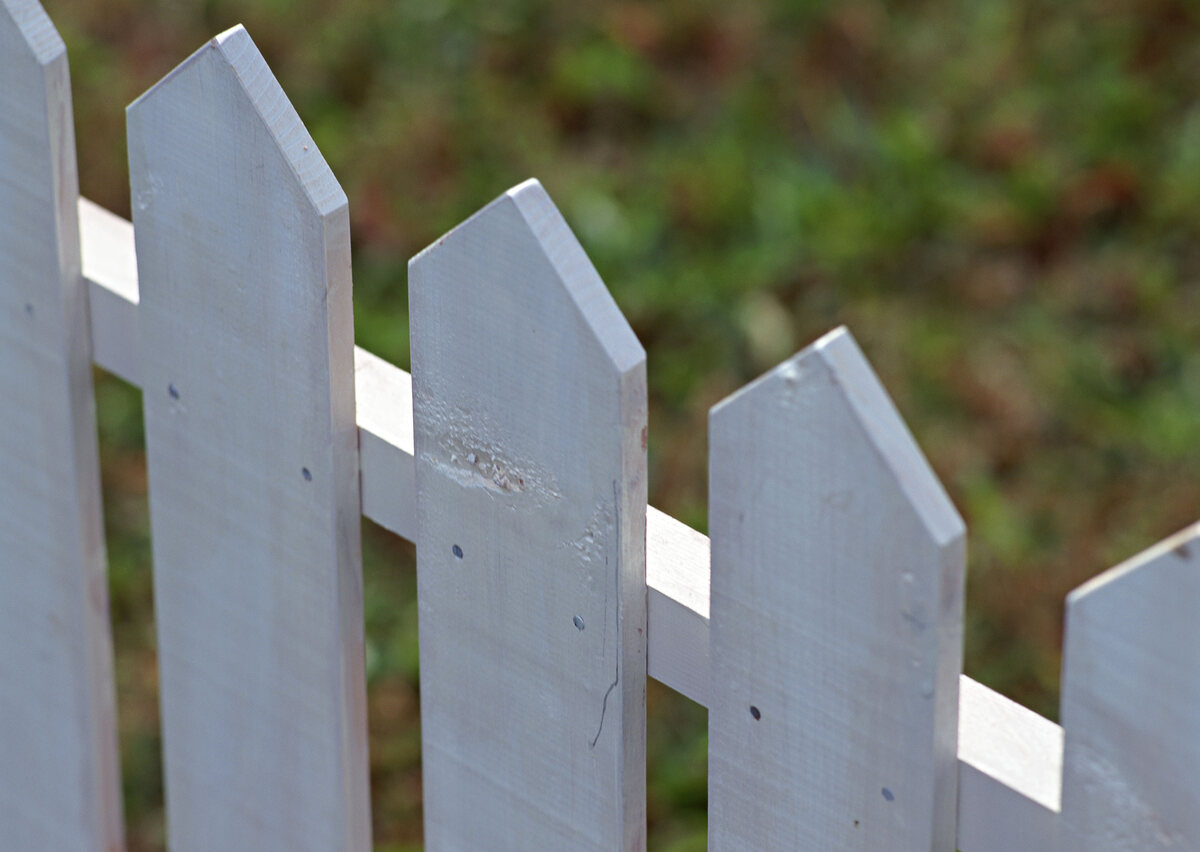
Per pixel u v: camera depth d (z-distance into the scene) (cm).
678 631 123
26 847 199
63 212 158
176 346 151
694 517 308
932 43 429
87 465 170
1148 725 98
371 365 147
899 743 109
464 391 127
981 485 313
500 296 121
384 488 142
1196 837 98
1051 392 334
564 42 429
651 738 272
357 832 160
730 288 357
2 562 183
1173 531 303
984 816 110
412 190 384
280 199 134
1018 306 355
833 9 434
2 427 175
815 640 112
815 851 119
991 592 292
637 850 134
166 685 172
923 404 332
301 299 136
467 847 147
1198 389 334
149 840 259
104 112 399
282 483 147
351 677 152
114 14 432
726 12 434
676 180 386
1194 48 420
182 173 142
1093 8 432
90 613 176
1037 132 397
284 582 152
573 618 127
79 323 163
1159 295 355
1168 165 386
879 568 106
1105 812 102
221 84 134
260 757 164
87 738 182
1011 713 112
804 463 108
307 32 428
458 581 136
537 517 126
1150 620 96
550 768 135
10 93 155
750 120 405
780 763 119
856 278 361
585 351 116
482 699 138
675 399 334
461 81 418
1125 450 321
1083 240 371
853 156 396
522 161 394
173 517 161
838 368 104
